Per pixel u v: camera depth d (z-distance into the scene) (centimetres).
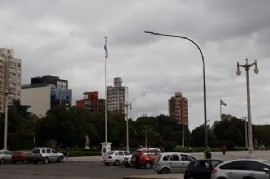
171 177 2914
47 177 3412
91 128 10775
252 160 2208
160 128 15888
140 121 15112
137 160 4647
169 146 9931
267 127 16475
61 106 10475
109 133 11181
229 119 14650
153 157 4647
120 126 11594
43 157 6056
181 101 18400
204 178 2622
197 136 14125
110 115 11612
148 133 13138
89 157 7650
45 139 10419
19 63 15750
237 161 2238
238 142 13825
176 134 15575
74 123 10388
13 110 10881
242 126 14012
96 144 11206
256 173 2156
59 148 9631
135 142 11950
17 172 4109
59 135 10300
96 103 15912
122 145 11644
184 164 3447
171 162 3428
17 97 15588
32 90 17725
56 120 10275
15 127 10688
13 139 10244
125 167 4931
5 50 15200
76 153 8169
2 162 6175
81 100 16225
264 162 2195
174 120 16388
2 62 14900
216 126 14388
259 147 14375
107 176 3506
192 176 2680
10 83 15212
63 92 18850
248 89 4703
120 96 14925
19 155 6175
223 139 13862
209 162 2647
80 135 10425
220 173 2250
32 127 11025
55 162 6256
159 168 3412
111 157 5328
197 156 6119
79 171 4212
